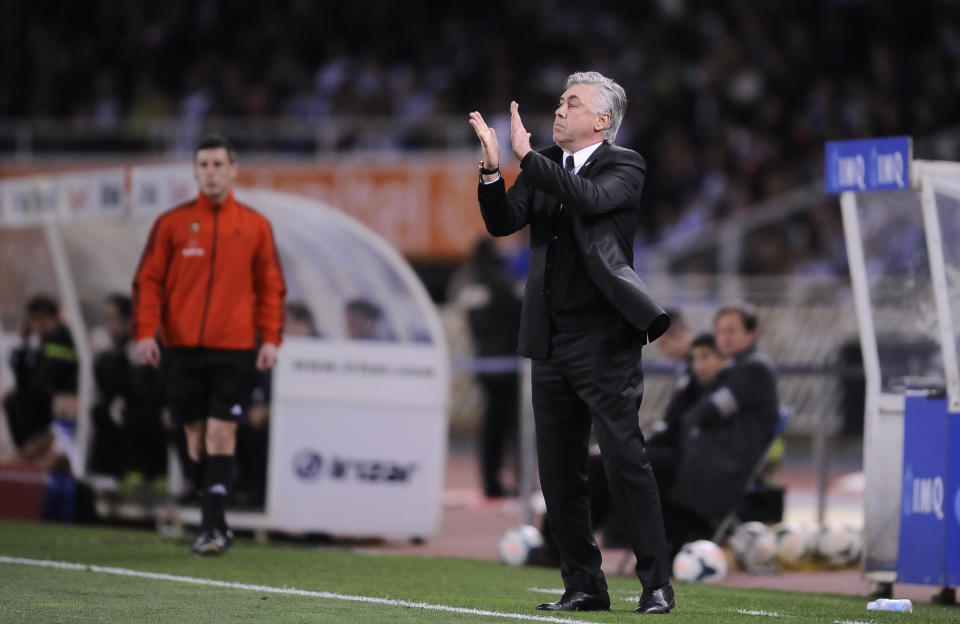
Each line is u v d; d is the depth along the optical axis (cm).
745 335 2984
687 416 2986
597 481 2958
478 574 2747
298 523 3334
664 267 6612
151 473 3588
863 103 7250
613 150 2028
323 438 3366
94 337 3862
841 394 5212
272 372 3372
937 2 7612
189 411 2862
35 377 3709
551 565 2942
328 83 7988
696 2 8019
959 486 2467
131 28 8644
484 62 7894
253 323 2841
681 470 2941
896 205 2638
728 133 7344
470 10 8306
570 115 2039
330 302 3478
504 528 3922
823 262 6531
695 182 7156
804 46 7625
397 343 3425
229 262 2805
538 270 2020
